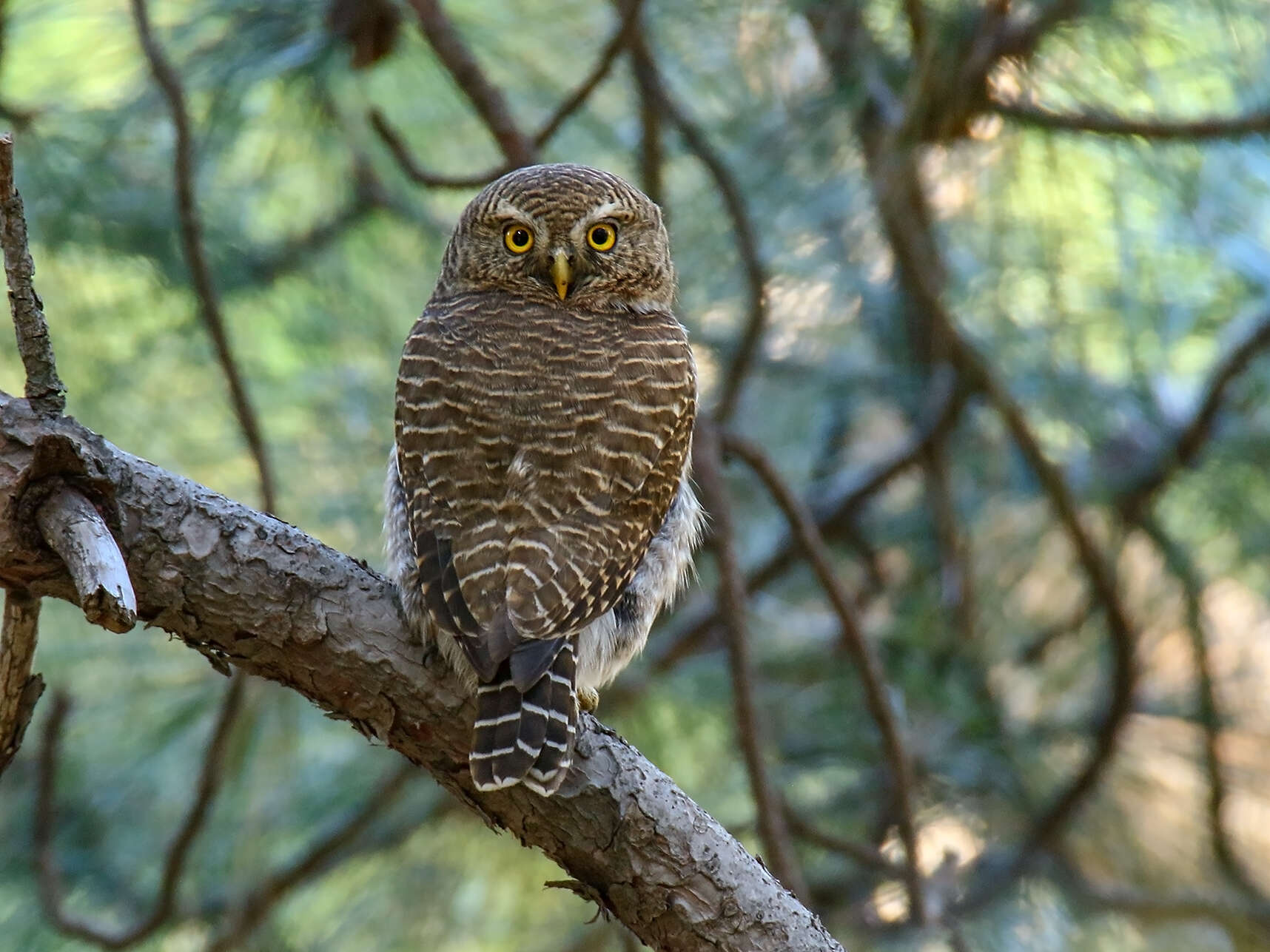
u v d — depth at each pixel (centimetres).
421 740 634
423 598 636
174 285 1032
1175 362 1188
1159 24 945
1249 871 1191
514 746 604
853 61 992
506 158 881
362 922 1148
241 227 1085
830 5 970
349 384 1088
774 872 859
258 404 1073
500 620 643
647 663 1102
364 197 1116
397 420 725
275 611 614
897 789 934
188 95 962
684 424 751
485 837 1169
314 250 1110
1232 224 1038
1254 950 1109
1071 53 945
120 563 546
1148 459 1133
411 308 1122
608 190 816
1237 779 1182
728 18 1018
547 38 1055
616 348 742
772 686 1162
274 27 968
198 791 908
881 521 1235
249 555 611
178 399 1069
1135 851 1170
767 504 1232
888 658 1175
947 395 1104
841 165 1035
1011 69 932
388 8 942
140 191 1019
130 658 1073
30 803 1099
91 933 926
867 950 1077
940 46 914
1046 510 1162
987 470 1191
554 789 597
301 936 1145
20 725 613
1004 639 1180
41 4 995
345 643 621
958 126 935
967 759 1150
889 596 1221
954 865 972
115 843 1096
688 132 942
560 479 689
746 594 1138
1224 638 1255
